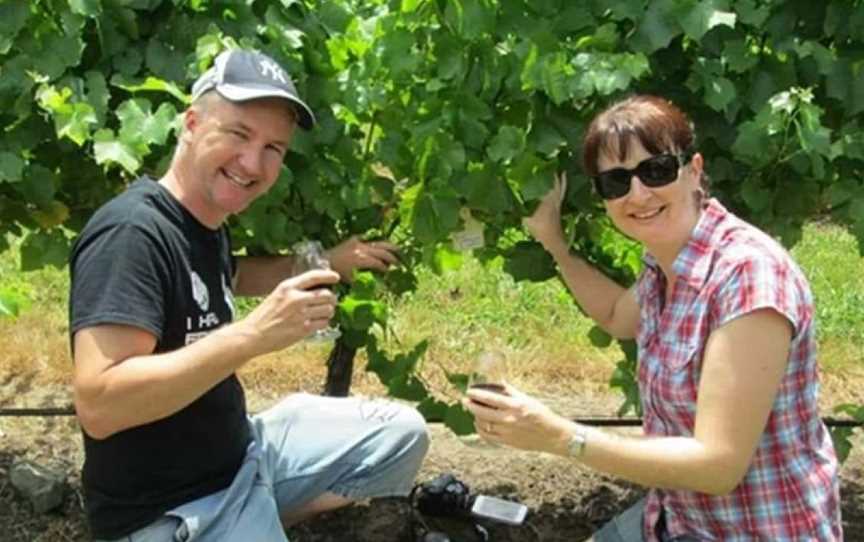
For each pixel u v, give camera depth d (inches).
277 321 67.5
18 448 115.8
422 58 83.5
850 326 161.0
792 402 69.7
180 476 74.4
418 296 159.8
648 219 71.1
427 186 85.2
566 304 157.9
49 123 86.2
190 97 82.0
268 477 80.4
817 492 70.7
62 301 155.3
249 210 84.7
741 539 71.3
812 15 86.0
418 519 100.0
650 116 70.3
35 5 83.4
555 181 85.2
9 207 90.0
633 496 109.3
